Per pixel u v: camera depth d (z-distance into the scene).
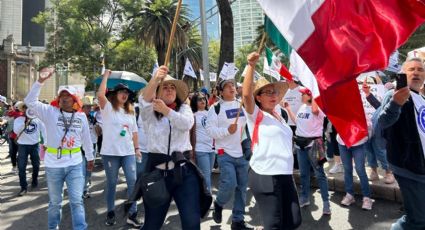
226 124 4.95
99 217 5.80
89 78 33.41
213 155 6.17
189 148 3.47
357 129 3.17
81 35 30.78
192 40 45.25
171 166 3.30
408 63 3.36
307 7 3.04
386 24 2.95
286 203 3.43
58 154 4.40
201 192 3.38
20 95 56.22
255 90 3.69
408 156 3.22
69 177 4.42
